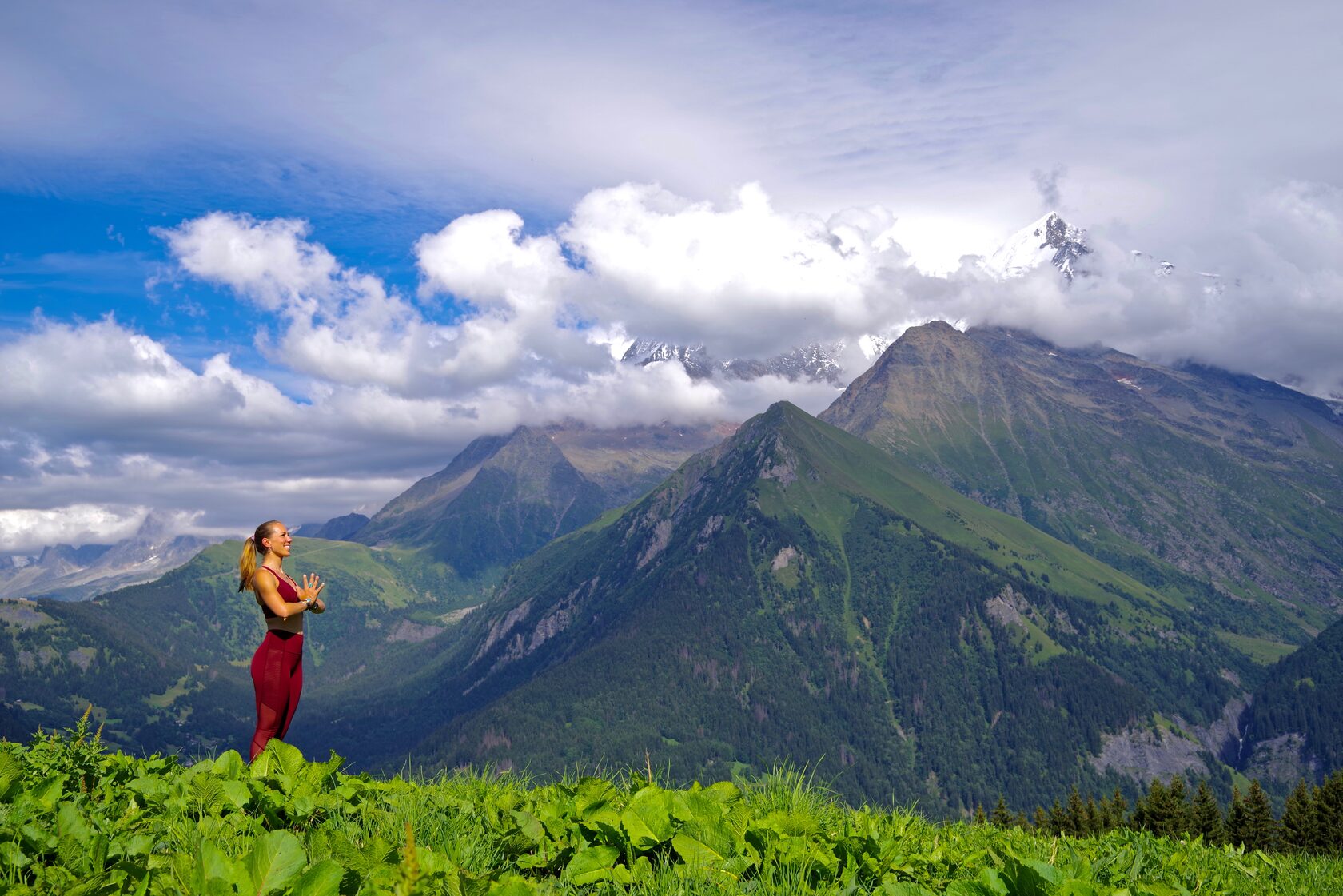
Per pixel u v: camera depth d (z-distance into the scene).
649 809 6.67
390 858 5.35
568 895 6.00
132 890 5.03
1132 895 6.63
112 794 7.80
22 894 4.91
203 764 8.22
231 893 4.63
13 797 6.88
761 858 6.43
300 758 8.16
